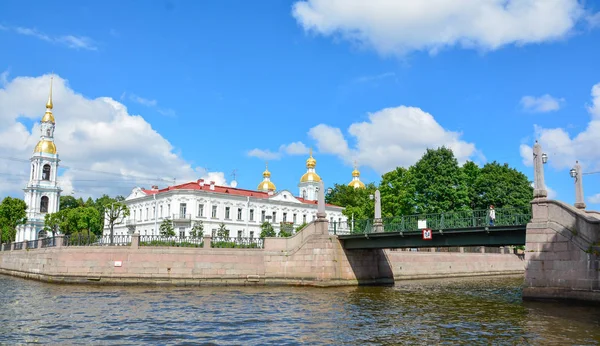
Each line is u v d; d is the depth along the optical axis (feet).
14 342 60.85
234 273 141.08
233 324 74.43
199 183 291.17
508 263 231.09
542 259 95.66
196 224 269.03
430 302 102.06
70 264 136.77
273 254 144.56
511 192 224.53
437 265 192.24
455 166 208.74
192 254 139.23
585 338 62.18
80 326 71.46
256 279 141.79
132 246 137.08
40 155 360.07
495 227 111.14
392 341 62.34
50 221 274.57
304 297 110.73
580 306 88.89
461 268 203.51
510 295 117.60
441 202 203.21
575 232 92.38
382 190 226.17
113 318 78.59
